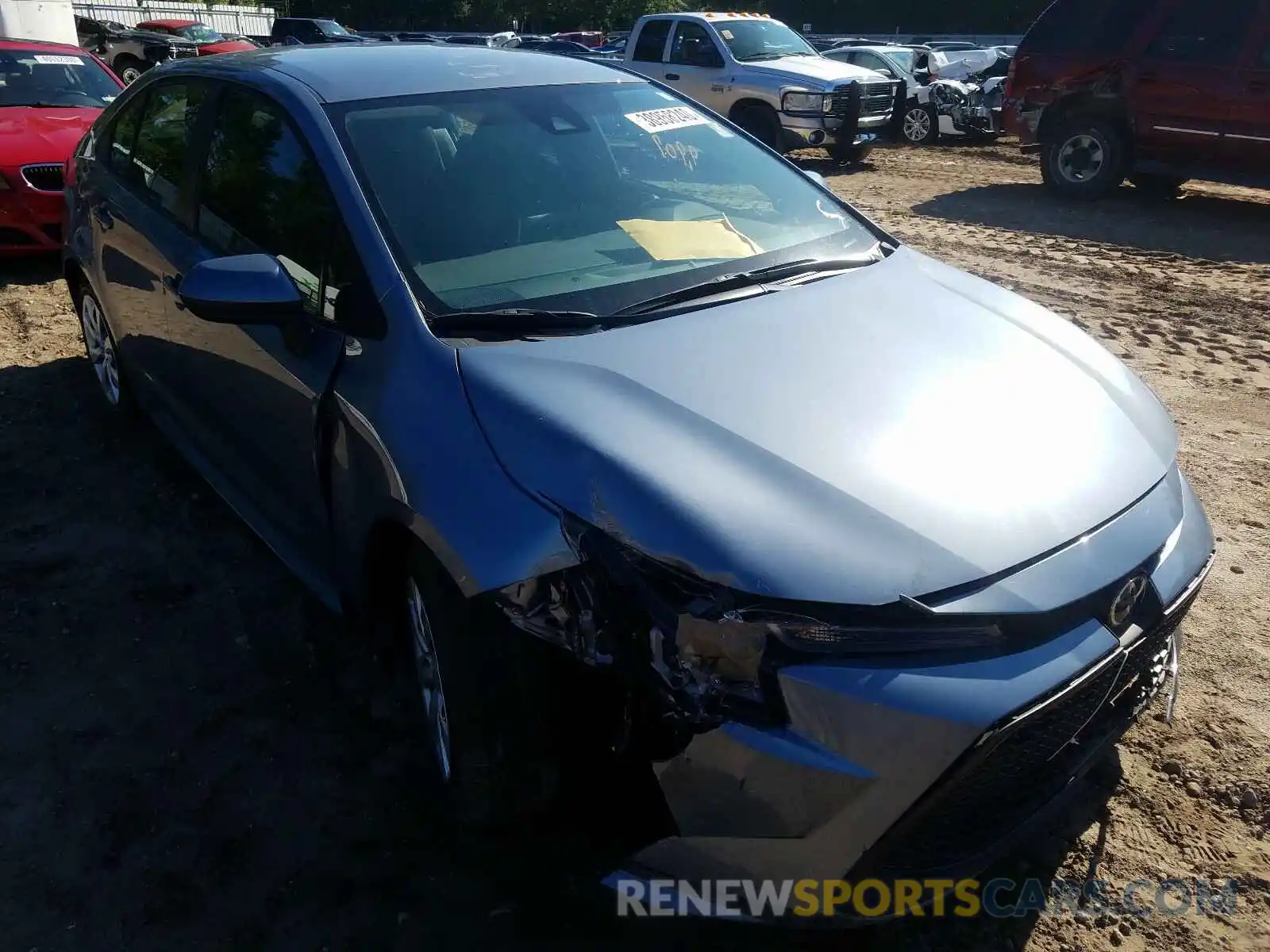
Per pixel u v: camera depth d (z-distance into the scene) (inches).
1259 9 369.1
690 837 75.8
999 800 80.4
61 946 88.7
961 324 109.5
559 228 115.2
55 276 289.3
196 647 128.3
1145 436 98.5
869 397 92.0
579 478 80.3
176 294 138.1
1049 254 331.3
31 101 318.7
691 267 114.4
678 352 96.5
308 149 114.7
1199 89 383.6
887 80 534.0
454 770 89.0
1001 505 81.4
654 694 74.8
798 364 96.3
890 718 71.6
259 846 98.7
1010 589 76.4
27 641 128.6
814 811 72.5
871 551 75.7
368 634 130.0
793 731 72.5
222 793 105.1
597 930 90.0
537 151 123.1
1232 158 385.4
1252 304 275.1
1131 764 109.3
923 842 76.6
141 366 164.1
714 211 127.7
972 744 71.7
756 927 90.3
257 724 114.9
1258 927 91.0
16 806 103.6
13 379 212.2
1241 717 115.9
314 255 110.8
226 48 898.1
